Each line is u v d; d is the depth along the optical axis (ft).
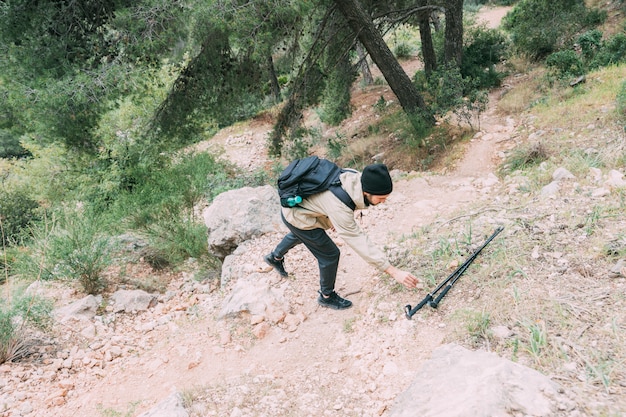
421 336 11.09
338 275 16.10
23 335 14.92
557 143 24.35
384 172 10.09
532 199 16.99
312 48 35.99
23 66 26.61
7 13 25.17
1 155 69.51
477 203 18.61
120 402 12.12
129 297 18.38
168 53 29.22
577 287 10.80
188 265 23.12
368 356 11.28
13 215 35.50
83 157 34.30
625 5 52.60
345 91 45.42
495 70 50.08
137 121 36.91
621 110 24.54
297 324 13.84
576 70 37.37
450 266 13.30
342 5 33.73
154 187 29.91
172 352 14.01
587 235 12.74
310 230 12.05
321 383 10.94
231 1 27.27
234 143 61.41
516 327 10.03
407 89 36.63
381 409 9.29
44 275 19.34
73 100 26.58
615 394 7.54
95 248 20.53
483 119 34.86
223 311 14.94
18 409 11.98
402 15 40.14
